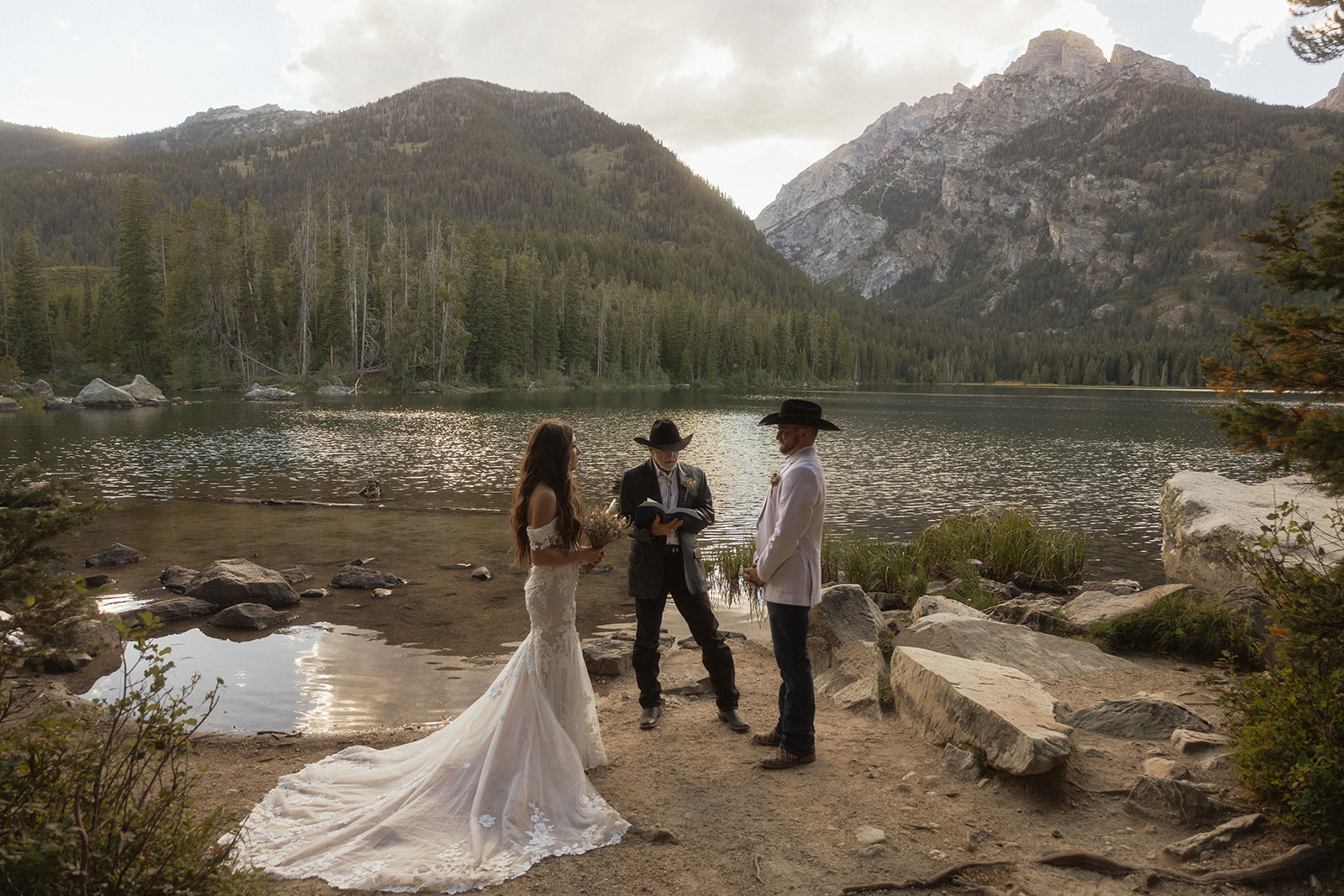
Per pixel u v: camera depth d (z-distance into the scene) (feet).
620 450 96.37
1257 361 13.37
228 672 21.43
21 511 9.62
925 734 14.96
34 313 247.09
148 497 56.03
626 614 28.94
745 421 157.58
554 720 12.26
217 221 262.47
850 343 580.30
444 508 52.90
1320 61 15.47
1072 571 39.09
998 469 85.71
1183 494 32.86
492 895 9.61
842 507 59.21
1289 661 12.53
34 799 7.50
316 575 33.71
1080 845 10.85
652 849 10.84
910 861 10.48
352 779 12.51
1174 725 14.46
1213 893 9.62
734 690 16.20
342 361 283.59
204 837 8.40
